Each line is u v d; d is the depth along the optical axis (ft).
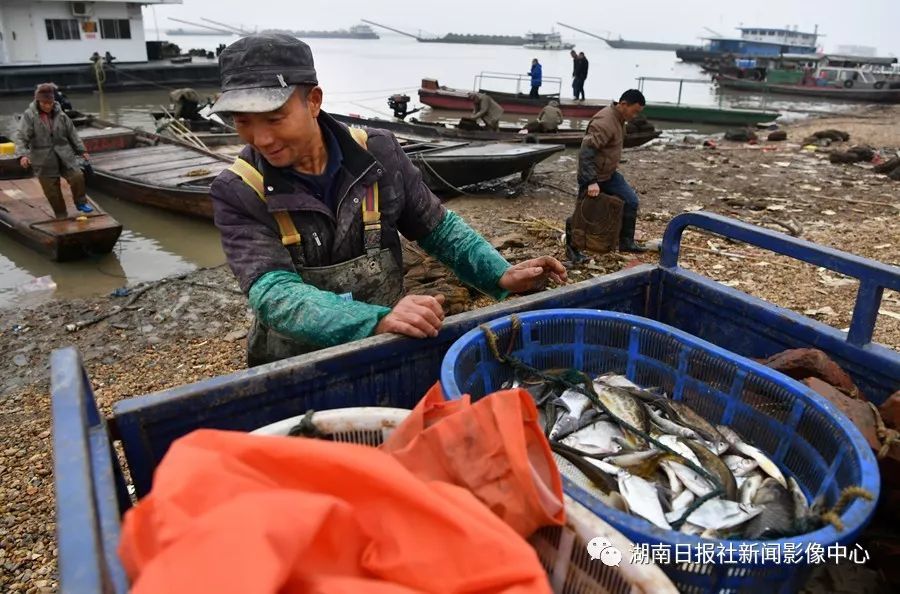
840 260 8.28
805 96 121.90
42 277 28.30
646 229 32.30
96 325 22.72
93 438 5.47
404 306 7.42
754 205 36.86
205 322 22.80
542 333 8.13
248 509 3.18
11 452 15.53
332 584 3.25
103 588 3.40
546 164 52.13
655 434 7.14
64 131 30.96
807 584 6.74
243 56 6.69
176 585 2.83
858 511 5.04
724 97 126.31
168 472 3.54
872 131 73.41
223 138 53.16
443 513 3.66
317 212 7.55
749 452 6.84
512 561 3.53
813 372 7.98
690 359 7.77
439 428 4.79
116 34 104.01
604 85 160.25
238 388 6.64
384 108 96.02
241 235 7.41
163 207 36.76
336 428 5.75
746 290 24.02
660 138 70.74
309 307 7.01
